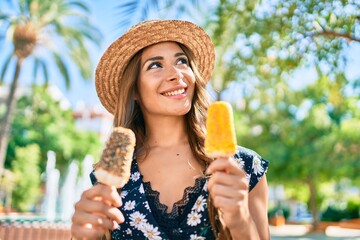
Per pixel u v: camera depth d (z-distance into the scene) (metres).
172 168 2.12
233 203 1.50
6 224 9.24
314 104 22.47
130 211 2.02
